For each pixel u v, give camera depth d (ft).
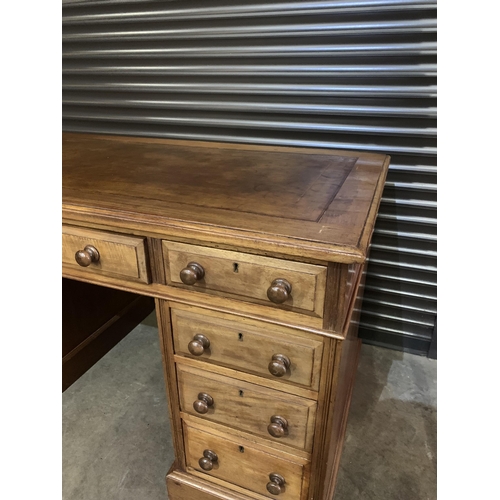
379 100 4.25
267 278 2.41
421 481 3.92
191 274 2.52
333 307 2.33
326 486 3.28
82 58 5.15
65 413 4.73
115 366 5.45
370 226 2.37
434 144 4.29
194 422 3.30
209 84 4.75
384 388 5.02
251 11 4.22
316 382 2.63
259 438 3.08
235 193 2.90
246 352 2.76
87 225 2.80
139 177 3.27
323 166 3.56
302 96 4.49
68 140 4.68
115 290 5.66
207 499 3.53
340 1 3.92
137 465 4.14
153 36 4.69
